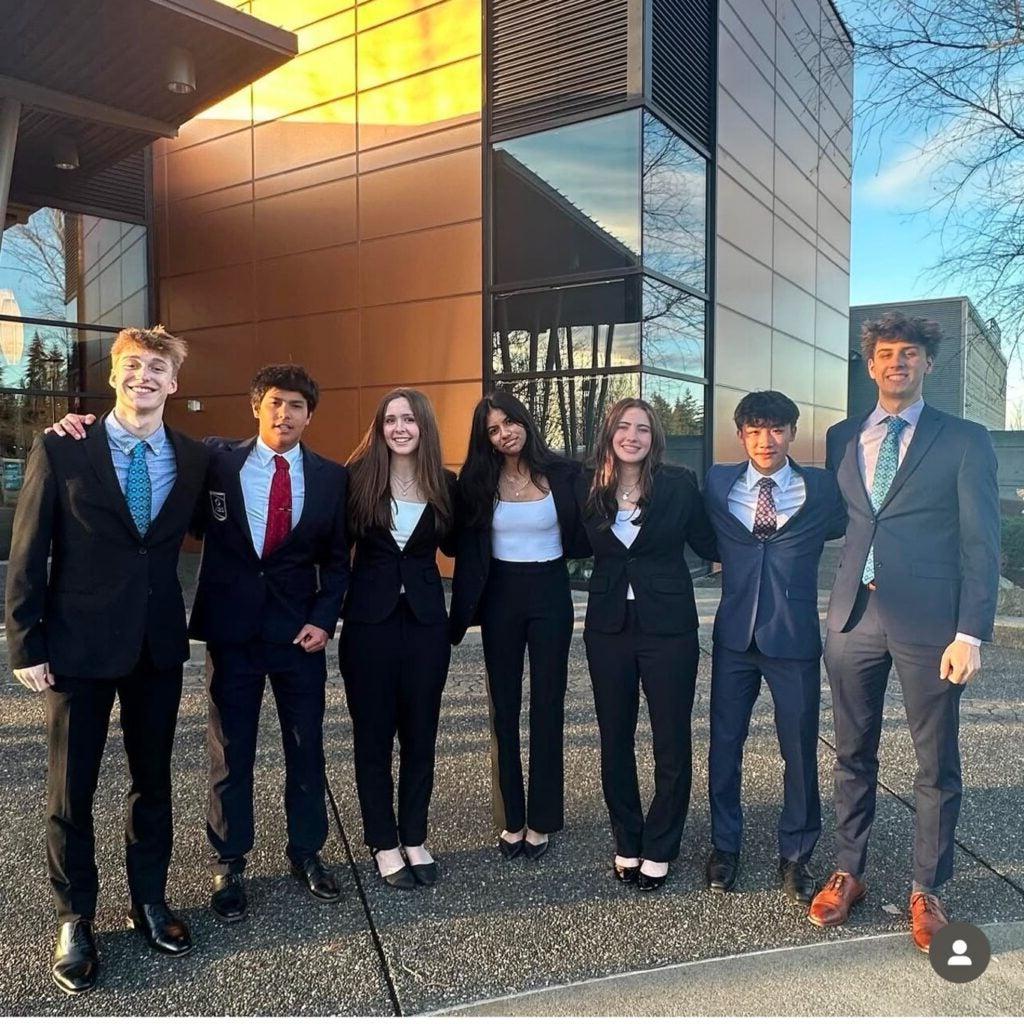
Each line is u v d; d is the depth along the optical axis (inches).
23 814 132.6
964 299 350.3
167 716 99.7
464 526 120.3
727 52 403.2
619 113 332.8
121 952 97.1
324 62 411.8
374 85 395.9
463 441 377.7
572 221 346.3
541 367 356.5
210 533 107.7
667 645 112.3
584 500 117.0
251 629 106.3
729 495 115.4
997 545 98.4
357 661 112.7
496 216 366.0
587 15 339.3
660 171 344.8
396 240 392.8
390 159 393.1
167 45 273.4
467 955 96.3
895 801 139.1
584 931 101.5
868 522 106.0
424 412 114.5
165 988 90.2
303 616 110.8
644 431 112.4
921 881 102.1
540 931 101.6
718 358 399.5
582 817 135.3
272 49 278.1
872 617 105.0
